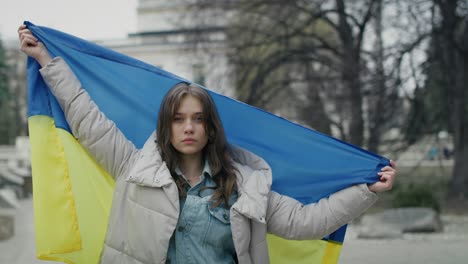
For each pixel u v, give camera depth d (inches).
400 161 743.7
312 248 125.8
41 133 115.0
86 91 111.7
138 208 94.7
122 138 104.7
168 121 97.7
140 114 125.2
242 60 631.8
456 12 568.4
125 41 1692.9
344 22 618.2
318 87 644.1
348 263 292.0
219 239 94.9
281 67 673.0
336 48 652.1
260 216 93.0
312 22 634.8
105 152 102.7
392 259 302.0
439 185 692.7
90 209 115.0
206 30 641.0
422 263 289.0
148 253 92.4
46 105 116.5
